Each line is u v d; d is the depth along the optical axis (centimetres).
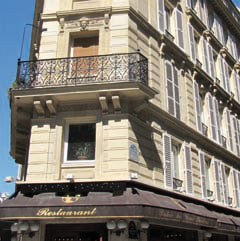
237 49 2653
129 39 1273
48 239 1031
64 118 1153
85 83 1127
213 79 1981
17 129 1326
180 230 1305
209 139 1705
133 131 1145
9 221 1059
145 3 1491
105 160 1087
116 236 994
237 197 1916
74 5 1354
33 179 1082
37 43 1612
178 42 1686
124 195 997
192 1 2025
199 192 1530
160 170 1270
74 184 1045
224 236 1681
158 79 1423
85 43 1311
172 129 1440
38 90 1112
